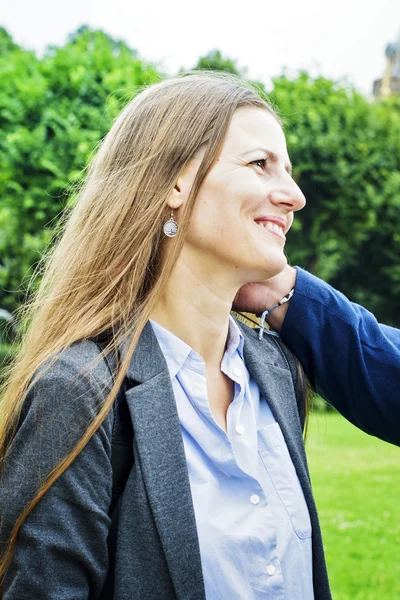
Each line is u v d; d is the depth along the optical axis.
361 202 13.70
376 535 4.69
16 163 11.12
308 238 14.37
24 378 1.34
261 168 1.43
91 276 1.42
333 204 13.77
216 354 1.47
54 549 1.19
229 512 1.35
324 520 5.04
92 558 1.22
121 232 1.43
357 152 13.67
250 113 1.44
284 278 1.69
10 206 11.61
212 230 1.38
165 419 1.32
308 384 1.73
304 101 13.73
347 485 6.14
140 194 1.42
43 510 1.21
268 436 1.46
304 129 13.30
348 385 1.68
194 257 1.42
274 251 1.40
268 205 1.41
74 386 1.25
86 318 1.38
